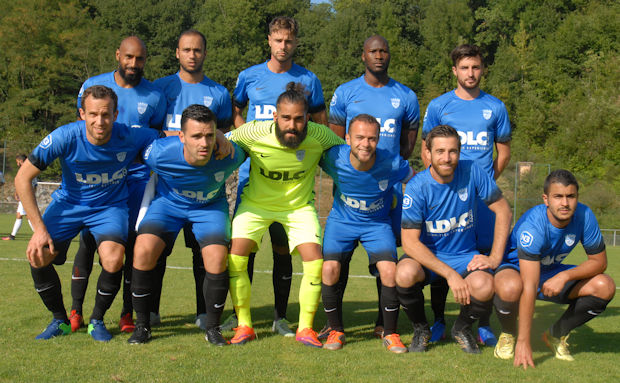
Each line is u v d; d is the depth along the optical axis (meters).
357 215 4.55
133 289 4.24
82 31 49.34
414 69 56.94
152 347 4.12
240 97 5.78
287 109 4.17
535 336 4.85
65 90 49.31
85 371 3.49
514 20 58.78
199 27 57.69
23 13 46.41
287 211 4.65
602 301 4.04
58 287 4.39
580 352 4.30
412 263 4.22
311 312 4.46
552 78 49.16
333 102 5.70
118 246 4.34
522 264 4.08
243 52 54.06
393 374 3.57
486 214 4.97
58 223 4.45
